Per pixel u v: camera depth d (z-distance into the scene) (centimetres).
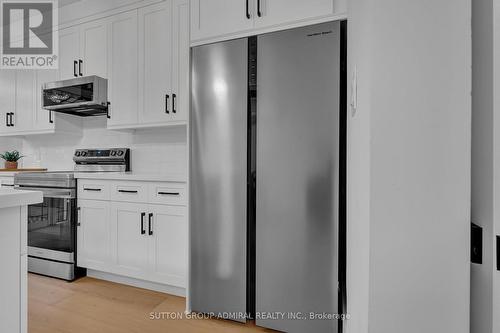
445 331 48
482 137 48
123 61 259
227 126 170
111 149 293
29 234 258
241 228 167
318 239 149
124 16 259
